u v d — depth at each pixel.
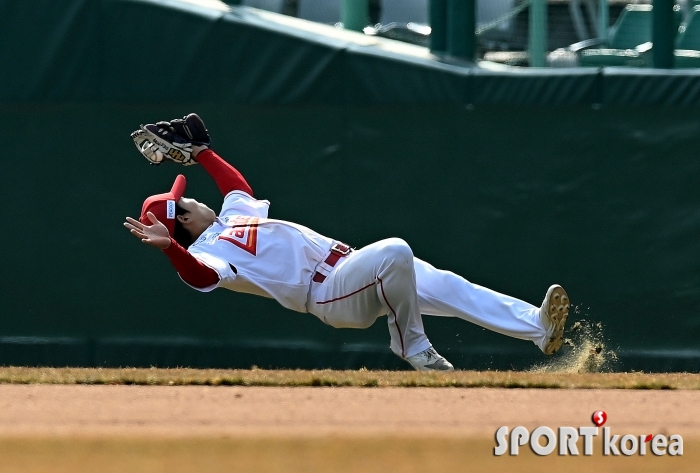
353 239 29.78
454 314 20.09
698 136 28.89
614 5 38.28
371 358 29.69
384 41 32.88
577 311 29.27
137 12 30.12
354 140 29.80
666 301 29.06
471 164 29.50
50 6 30.23
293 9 37.94
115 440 10.79
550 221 29.31
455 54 30.62
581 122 29.20
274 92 29.92
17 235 30.30
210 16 30.02
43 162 30.28
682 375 19.81
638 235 29.14
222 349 30.00
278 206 29.95
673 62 30.20
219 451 10.25
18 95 30.23
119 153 30.20
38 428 11.56
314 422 12.05
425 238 29.61
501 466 9.77
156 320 30.16
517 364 29.39
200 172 30.06
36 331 30.30
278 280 19.05
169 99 30.14
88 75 30.20
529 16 33.84
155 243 17.08
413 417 12.46
